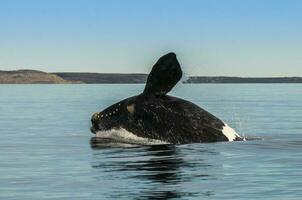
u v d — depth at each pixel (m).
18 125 73.62
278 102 147.62
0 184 31.12
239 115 93.31
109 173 34.06
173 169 35.28
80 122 78.75
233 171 34.50
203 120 49.34
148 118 49.72
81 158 40.53
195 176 32.91
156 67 48.78
